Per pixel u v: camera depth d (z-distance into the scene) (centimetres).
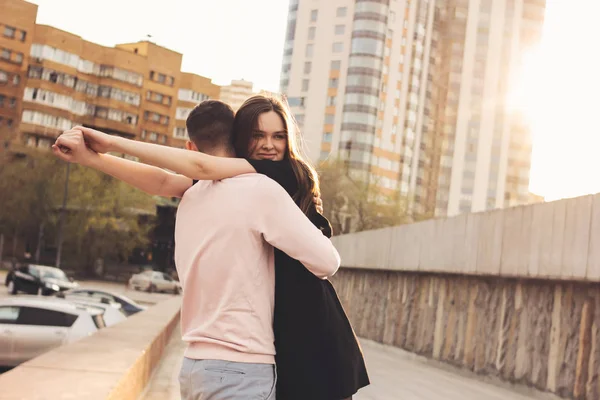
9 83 10431
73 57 10850
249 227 228
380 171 9575
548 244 1025
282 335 230
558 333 1038
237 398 220
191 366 228
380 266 2000
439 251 1498
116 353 726
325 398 227
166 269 8912
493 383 1236
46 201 7344
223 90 13525
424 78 10250
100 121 11262
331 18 9738
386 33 9575
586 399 952
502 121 10925
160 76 11925
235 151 259
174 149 234
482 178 10812
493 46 10944
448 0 10806
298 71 9912
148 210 7656
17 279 3881
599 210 887
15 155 9825
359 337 2320
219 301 228
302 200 245
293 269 234
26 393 436
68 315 1327
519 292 1174
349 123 9450
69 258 7544
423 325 1673
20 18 10400
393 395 1009
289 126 258
